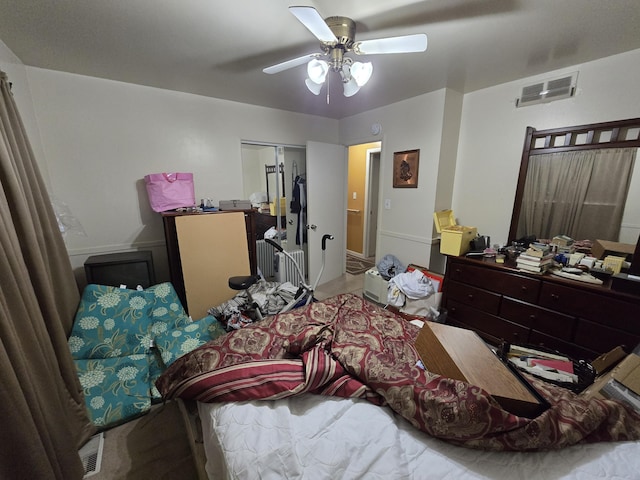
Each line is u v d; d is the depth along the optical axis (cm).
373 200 490
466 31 160
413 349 133
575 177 209
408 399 92
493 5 136
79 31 157
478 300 230
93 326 191
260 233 349
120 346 192
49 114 213
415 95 276
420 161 285
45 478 92
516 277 204
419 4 135
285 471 78
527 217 237
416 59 195
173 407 166
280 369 107
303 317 149
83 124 226
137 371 178
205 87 252
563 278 186
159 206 246
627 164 187
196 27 154
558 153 217
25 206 129
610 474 76
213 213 258
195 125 276
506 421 79
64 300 177
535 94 224
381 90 261
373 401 102
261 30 158
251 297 222
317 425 92
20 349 98
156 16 144
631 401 102
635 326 157
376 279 318
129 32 159
